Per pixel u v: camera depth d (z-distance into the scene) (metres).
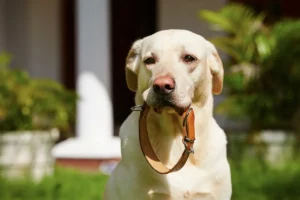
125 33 14.70
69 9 14.04
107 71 11.42
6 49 13.86
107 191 4.57
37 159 9.67
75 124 12.53
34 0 13.80
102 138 11.36
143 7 14.64
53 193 8.42
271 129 10.91
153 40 4.26
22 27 13.87
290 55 10.38
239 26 10.66
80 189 8.65
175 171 4.31
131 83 4.70
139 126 4.21
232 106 10.45
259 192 8.36
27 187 8.73
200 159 4.42
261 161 10.17
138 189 4.34
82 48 11.40
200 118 4.45
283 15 13.02
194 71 4.25
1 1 13.80
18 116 9.82
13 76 9.87
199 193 4.37
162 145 4.44
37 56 13.82
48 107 9.88
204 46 4.40
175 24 12.92
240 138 10.43
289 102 10.54
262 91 10.48
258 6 13.09
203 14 10.74
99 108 11.36
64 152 11.28
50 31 13.87
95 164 11.25
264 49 10.44
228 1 12.99
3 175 9.45
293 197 8.13
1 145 9.46
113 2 14.68
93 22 11.36
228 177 4.47
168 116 4.37
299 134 10.48
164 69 4.08
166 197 4.34
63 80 13.98
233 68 10.52
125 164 4.43
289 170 9.63
